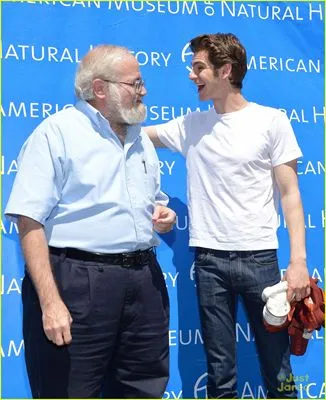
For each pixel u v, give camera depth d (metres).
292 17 3.61
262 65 3.55
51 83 3.27
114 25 3.37
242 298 3.08
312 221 3.53
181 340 3.36
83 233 2.49
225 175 2.97
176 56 3.44
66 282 2.47
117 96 2.56
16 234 3.19
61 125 2.51
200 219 3.04
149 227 2.64
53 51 3.28
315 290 2.93
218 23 3.51
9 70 3.22
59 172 2.47
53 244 2.50
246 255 2.96
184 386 3.34
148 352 2.62
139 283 2.58
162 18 3.44
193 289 3.39
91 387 2.53
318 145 3.58
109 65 2.56
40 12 3.28
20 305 3.17
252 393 3.45
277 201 3.07
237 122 2.99
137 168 2.64
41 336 2.49
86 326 2.48
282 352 3.03
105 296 2.49
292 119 3.56
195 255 3.10
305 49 3.62
